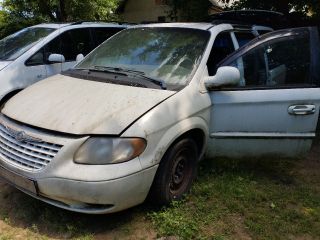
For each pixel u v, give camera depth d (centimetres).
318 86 440
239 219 384
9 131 366
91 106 361
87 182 321
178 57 438
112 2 1897
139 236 354
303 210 407
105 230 361
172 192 398
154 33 486
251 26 535
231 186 437
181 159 402
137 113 352
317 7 902
